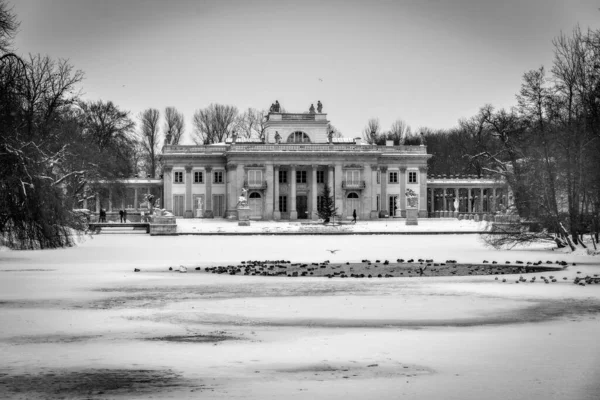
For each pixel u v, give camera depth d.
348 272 58.94
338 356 28.86
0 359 28.36
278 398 23.38
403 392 24.08
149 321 36.28
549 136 82.50
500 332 33.34
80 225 98.50
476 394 23.88
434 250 84.81
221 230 133.38
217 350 29.88
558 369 26.91
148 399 23.23
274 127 187.75
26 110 80.19
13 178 72.56
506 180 91.88
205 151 184.75
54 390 24.20
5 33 72.69
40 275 56.59
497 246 86.12
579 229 80.69
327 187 163.88
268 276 55.78
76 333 33.34
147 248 87.75
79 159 117.44
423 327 34.69
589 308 39.78
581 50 81.69
